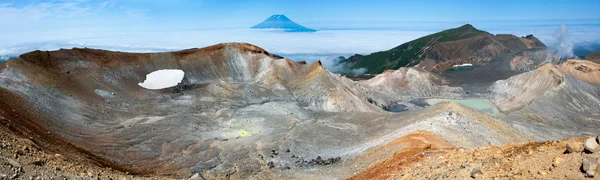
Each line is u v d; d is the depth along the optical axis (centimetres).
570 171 1393
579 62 13788
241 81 12838
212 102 9962
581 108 11000
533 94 12750
